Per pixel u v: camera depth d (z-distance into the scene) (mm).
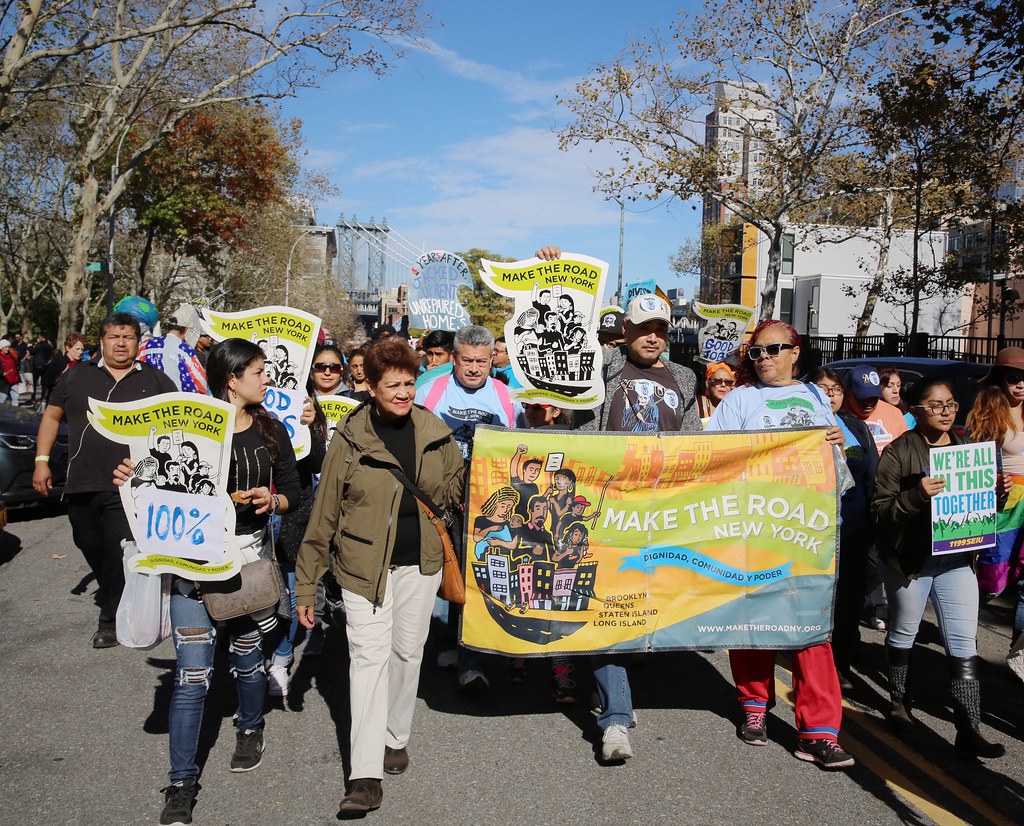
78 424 5969
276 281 55875
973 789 4262
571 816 3900
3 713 4922
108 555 6008
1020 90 13445
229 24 20531
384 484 4043
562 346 5359
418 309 11336
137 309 8016
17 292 44219
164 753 4473
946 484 4625
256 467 4117
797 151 22578
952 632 4711
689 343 32688
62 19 20609
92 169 25500
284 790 4121
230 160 33969
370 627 4027
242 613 3969
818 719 4453
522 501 4527
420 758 4477
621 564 4562
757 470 4629
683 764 4441
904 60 19344
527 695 5418
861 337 24469
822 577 4590
